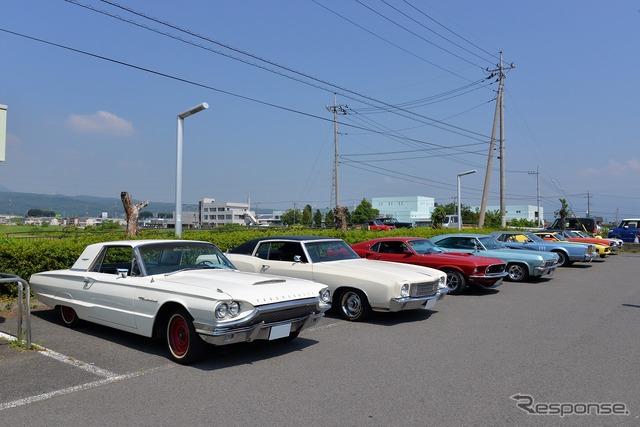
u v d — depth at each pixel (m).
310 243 9.41
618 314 9.16
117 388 5.07
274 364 5.90
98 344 6.75
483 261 11.45
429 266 11.75
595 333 7.57
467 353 6.41
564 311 9.49
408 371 5.64
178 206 13.87
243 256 9.74
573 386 5.14
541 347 6.71
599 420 4.29
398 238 12.36
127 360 6.04
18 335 6.60
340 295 8.70
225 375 5.48
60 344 6.74
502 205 33.50
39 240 10.85
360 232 20.22
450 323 8.36
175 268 6.93
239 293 5.71
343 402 4.69
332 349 6.61
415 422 4.24
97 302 6.88
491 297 11.27
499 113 33.41
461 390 5.02
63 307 7.71
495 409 4.53
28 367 5.74
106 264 7.31
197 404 4.64
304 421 4.26
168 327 6.07
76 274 7.27
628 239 32.81
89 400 4.74
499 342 7.00
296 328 6.38
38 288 7.99
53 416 4.37
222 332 5.47
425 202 107.56
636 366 5.83
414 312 9.41
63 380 5.30
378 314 9.18
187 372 5.59
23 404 4.64
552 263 14.18
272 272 9.29
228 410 4.50
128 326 6.46
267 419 4.30
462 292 11.92
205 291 5.72
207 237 14.73
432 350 6.57
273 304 5.84
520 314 9.18
